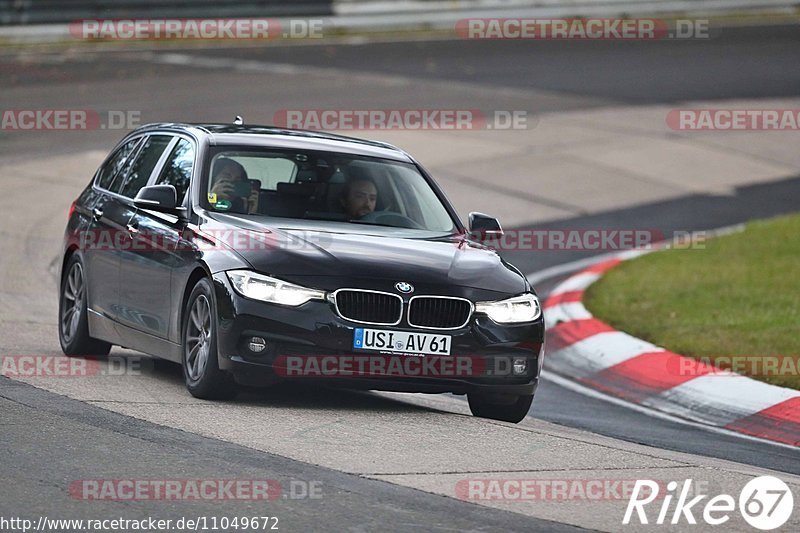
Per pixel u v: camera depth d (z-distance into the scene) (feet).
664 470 81.61
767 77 379.76
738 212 246.27
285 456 79.20
